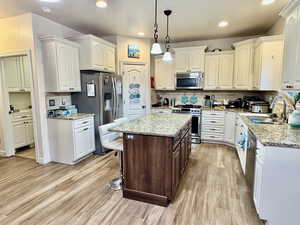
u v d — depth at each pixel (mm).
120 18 3408
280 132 2080
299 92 2469
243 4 2830
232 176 2924
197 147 4340
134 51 4758
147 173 2248
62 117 3414
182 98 5434
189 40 5043
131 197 2342
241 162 3109
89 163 3475
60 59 3346
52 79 3350
